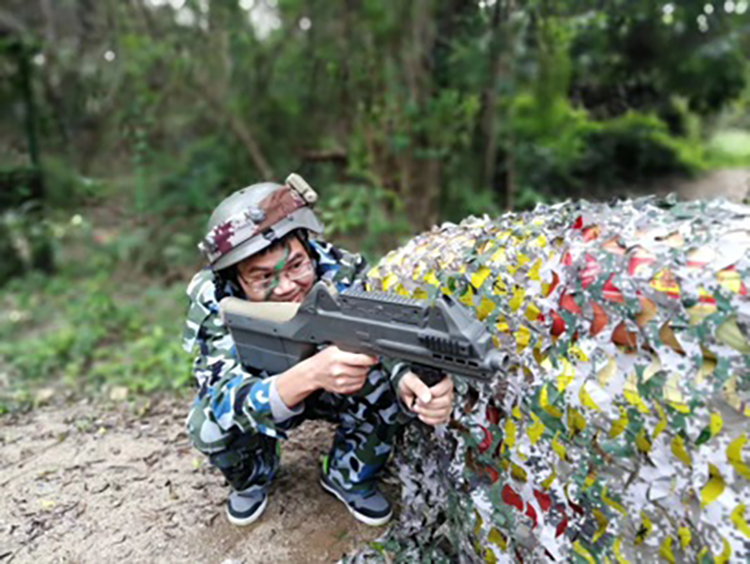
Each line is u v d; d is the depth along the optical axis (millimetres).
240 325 1679
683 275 1106
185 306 5008
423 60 5555
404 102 5555
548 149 5559
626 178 5852
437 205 5656
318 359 1493
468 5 5199
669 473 1179
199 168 6113
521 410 1409
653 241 1177
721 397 1091
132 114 6215
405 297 1353
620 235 1228
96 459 2609
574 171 5672
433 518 1830
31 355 4164
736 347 1069
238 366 1749
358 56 5770
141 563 1952
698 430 1115
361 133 5781
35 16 6965
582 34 4797
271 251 1618
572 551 1361
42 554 2023
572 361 1285
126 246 6105
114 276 6230
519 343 1381
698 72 5551
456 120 5508
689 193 5879
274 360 1651
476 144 5680
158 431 2844
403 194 5652
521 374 1385
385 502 2043
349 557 1835
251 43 6184
